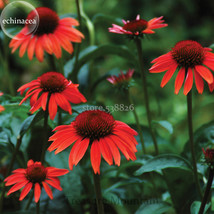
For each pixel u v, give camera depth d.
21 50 1.42
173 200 1.42
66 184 1.41
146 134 1.53
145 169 1.33
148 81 1.57
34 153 1.47
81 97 1.33
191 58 1.31
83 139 1.28
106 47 1.54
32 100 1.32
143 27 1.39
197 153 1.44
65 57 1.66
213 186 1.34
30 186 1.30
